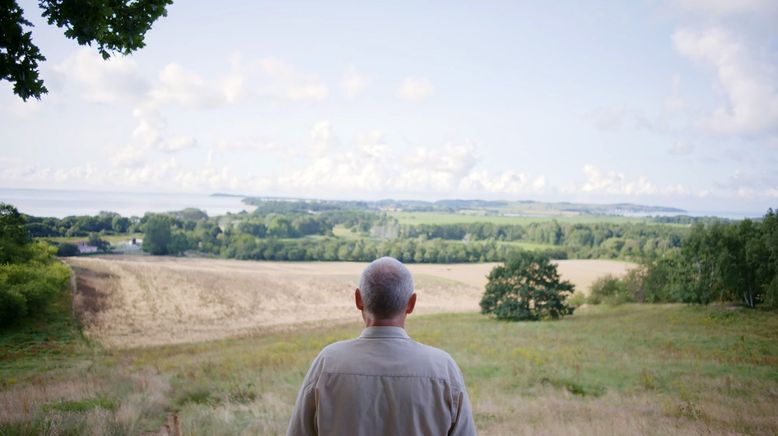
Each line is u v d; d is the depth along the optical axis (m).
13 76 6.13
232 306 58.97
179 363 21.48
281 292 68.12
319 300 66.00
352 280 77.38
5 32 5.93
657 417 10.97
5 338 35.19
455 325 42.97
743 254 40.84
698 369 20.91
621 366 21.22
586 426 9.08
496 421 9.91
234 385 13.45
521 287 48.53
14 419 7.30
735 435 9.30
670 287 46.31
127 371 18.94
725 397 14.98
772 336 29.98
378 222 120.50
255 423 8.41
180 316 51.91
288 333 41.69
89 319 44.00
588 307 54.62
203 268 78.56
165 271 70.31
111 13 6.21
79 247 80.62
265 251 96.06
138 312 50.75
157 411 9.82
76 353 31.45
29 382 15.86
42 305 42.47
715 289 41.88
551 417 10.03
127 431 7.45
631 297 53.16
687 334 31.98
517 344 29.05
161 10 6.95
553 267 48.81
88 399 10.12
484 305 49.62
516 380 17.17
